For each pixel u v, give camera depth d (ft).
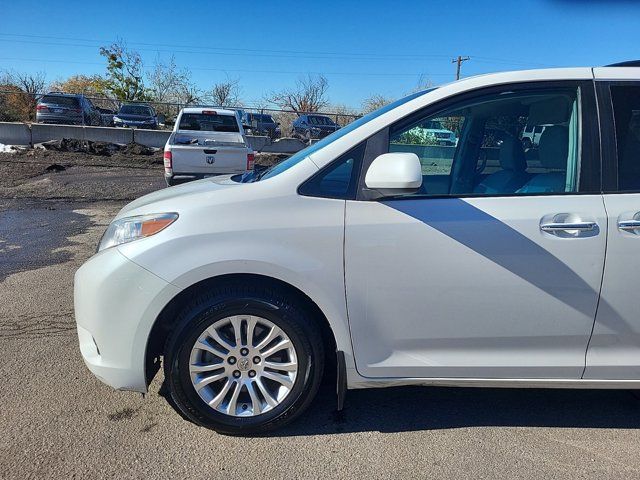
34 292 15.37
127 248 8.20
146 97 123.95
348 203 8.18
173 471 7.83
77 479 7.59
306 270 8.02
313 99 128.57
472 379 8.54
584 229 8.06
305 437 8.73
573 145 8.46
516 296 8.17
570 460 8.23
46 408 9.39
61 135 58.95
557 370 8.48
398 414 9.50
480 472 7.91
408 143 8.70
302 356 8.42
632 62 9.00
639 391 9.95
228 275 8.25
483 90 8.58
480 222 8.07
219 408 8.54
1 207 29.43
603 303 8.21
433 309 8.22
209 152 33.09
